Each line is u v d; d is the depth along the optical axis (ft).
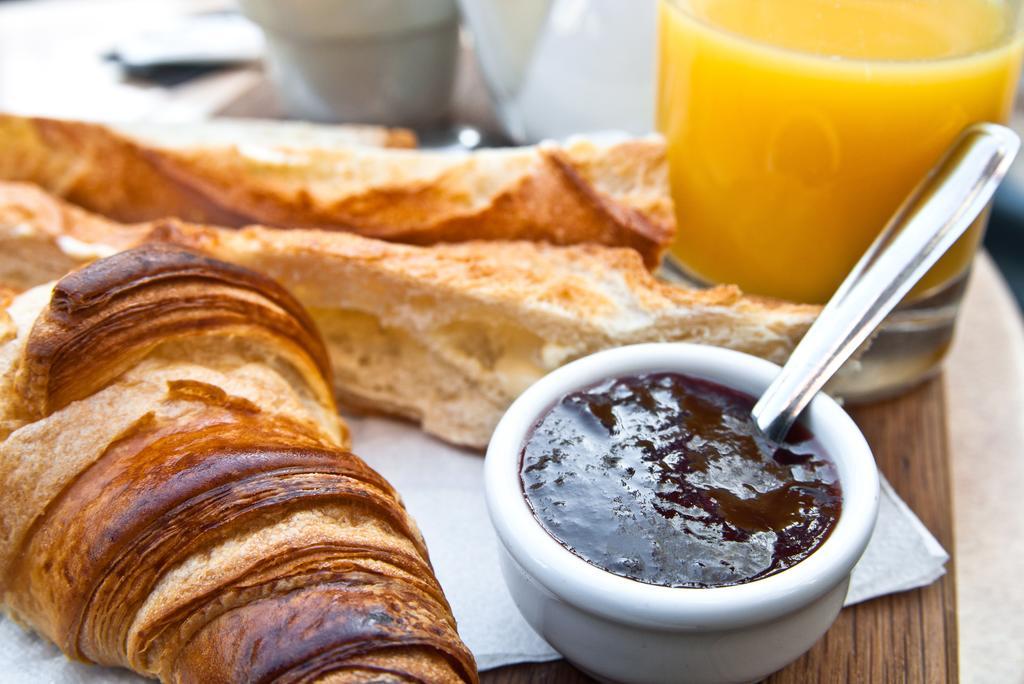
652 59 1.21
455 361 1.00
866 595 0.87
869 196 0.97
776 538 0.75
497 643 0.84
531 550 0.74
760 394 0.85
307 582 0.75
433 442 1.01
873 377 1.03
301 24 1.30
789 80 0.94
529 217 1.03
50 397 0.81
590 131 1.30
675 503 0.77
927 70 0.91
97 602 0.76
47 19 1.89
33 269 1.04
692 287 1.12
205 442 0.79
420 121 1.47
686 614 0.71
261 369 0.90
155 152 1.07
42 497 0.79
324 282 1.00
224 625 0.74
